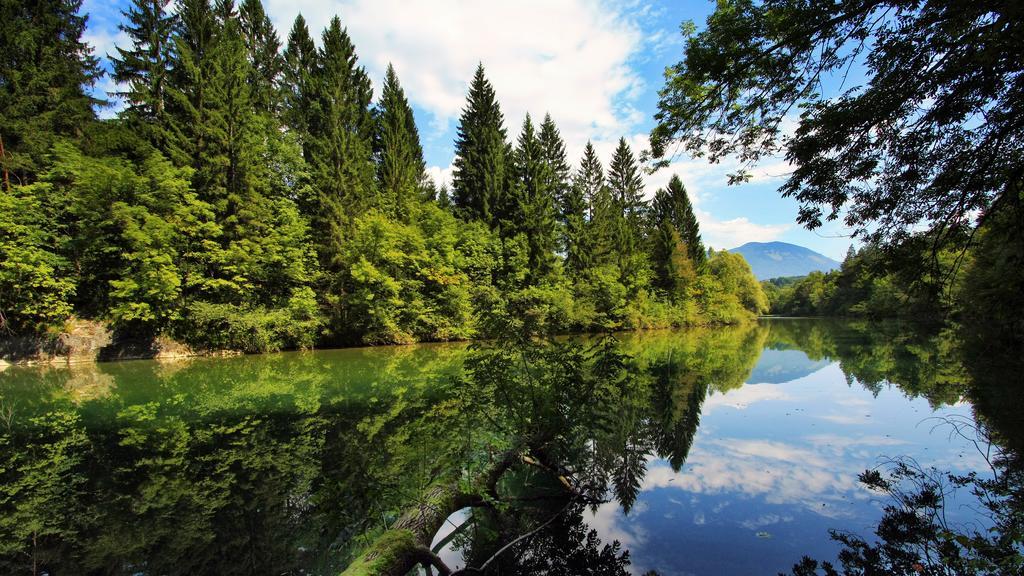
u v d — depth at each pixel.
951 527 3.95
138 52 23.02
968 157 4.05
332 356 19.48
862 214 4.74
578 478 5.49
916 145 4.14
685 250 49.09
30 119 18.89
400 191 29.75
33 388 11.80
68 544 3.97
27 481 5.46
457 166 37.16
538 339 5.77
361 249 24.39
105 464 6.02
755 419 8.37
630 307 38.62
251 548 3.87
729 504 4.72
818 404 9.66
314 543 3.96
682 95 4.85
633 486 5.24
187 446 6.74
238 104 20.83
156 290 17.48
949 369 13.26
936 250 4.66
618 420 8.06
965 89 3.52
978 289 9.15
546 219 34.78
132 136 20.69
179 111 21.95
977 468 5.47
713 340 29.67
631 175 46.56
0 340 16.45
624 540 3.99
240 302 21.02
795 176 4.57
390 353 20.73
